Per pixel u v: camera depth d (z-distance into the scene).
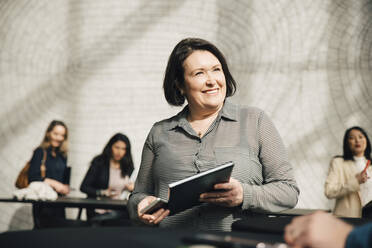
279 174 1.43
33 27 5.84
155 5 5.88
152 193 1.62
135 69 5.87
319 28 5.75
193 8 5.85
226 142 1.46
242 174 1.40
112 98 5.84
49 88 5.83
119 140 4.35
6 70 5.80
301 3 5.77
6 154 5.73
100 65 5.87
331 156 5.64
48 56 5.85
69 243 0.87
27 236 0.95
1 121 5.75
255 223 1.08
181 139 1.52
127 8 5.88
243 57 5.78
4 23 5.80
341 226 0.69
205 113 1.52
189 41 1.54
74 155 5.76
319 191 5.59
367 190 3.80
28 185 4.16
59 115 5.82
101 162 4.34
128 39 5.87
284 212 3.26
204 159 1.44
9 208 5.65
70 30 5.86
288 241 0.71
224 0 5.83
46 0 5.86
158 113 5.84
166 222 1.44
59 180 4.32
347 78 5.70
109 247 0.82
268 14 5.79
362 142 3.98
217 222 1.39
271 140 1.46
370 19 5.72
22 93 5.80
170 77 1.58
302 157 5.64
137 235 0.94
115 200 3.87
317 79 5.71
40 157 4.22
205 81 1.46
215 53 1.54
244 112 1.52
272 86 5.73
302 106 5.70
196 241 0.74
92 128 5.81
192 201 1.31
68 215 5.65
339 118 5.67
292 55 5.75
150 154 1.61
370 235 0.63
